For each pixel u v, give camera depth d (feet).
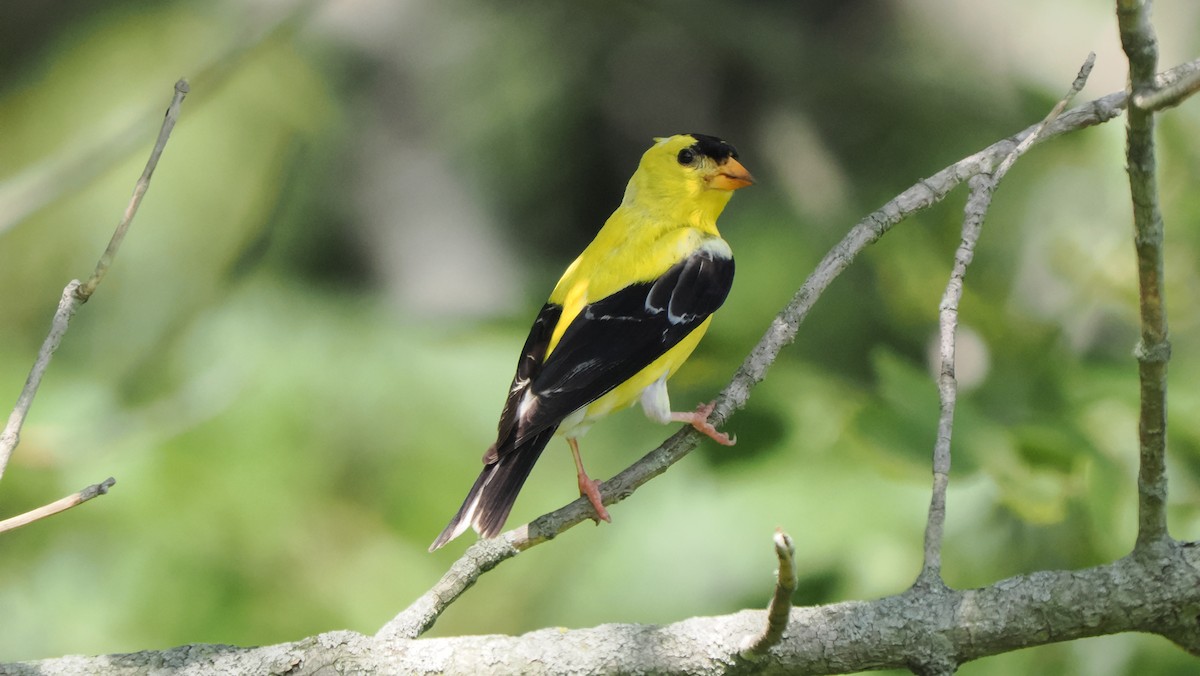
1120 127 28.86
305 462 38.17
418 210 50.24
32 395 17.16
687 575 30.53
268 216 45.50
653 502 32.35
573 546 37.58
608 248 27.12
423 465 39.19
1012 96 48.34
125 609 34.35
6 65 48.55
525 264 49.96
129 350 42.96
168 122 17.97
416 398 39.83
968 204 20.56
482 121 50.96
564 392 24.36
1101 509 22.72
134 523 35.22
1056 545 25.90
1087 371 26.58
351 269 49.34
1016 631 17.53
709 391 27.78
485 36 51.65
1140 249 16.07
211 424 37.73
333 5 51.57
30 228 44.11
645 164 28.58
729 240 41.32
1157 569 17.46
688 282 26.40
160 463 35.86
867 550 26.66
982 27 51.80
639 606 31.04
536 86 50.85
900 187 48.78
